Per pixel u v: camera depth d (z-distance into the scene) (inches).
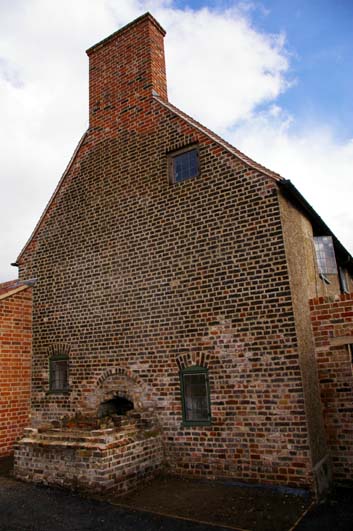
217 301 353.7
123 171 438.0
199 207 377.4
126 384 393.7
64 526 249.8
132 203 423.2
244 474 318.7
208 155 380.8
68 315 450.6
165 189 402.3
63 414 432.5
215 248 362.3
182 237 382.6
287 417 308.5
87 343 429.1
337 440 331.9
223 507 274.1
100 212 446.6
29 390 466.3
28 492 310.3
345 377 336.2
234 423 329.4
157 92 446.0
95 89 488.4
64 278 462.6
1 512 272.8
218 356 345.7
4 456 430.9
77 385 427.5
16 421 448.1
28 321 478.6
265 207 342.3
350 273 652.1
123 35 478.3
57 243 477.4
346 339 339.3
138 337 393.4
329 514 260.5
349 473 323.0
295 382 309.1
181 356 364.8
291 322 317.7
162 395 369.4
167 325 377.7
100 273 432.8
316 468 298.4
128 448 321.1
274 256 332.8
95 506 279.7
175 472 349.4
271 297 329.1
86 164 471.5
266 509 269.3
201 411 349.1
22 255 506.6
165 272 387.5
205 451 338.6
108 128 462.9
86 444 310.5
